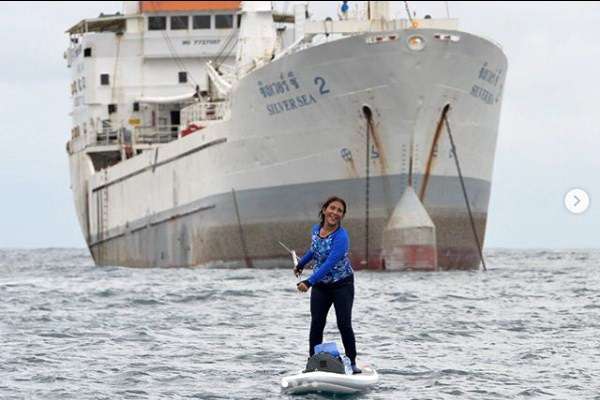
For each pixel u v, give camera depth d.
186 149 165.25
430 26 141.25
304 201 141.88
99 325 79.56
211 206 157.38
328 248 53.59
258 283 120.25
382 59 132.50
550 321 81.50
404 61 132.38
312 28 142.75
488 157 149.00
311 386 52.88
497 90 145.88
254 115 145.62
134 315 86.94
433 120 136.25
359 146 136.50
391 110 134.50
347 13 145.00
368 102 134.50
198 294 104.69
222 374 58.22
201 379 56.88
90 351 66.25
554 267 166.00
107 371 59.22
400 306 92.50
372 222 138.38
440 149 138.12
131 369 59.66
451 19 141.12
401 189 137.38
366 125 135.62
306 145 140.00
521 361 62.59
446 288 111.94
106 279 137.50
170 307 93.56
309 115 138.62
